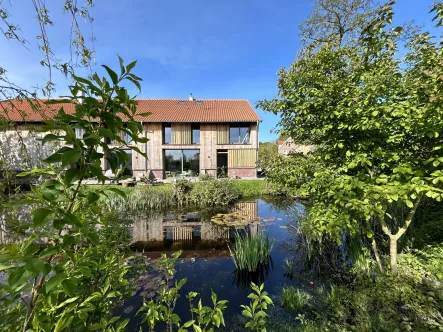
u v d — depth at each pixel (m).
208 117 15.02
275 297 2.75
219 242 5.07
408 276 2.48
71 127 0.70
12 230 1.27
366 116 2.08
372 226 3.61
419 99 1.92
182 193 9.38
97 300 1.22
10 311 0.77
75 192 0.74
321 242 3.60
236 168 15.24
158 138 14.79
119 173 0.88
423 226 3.41
